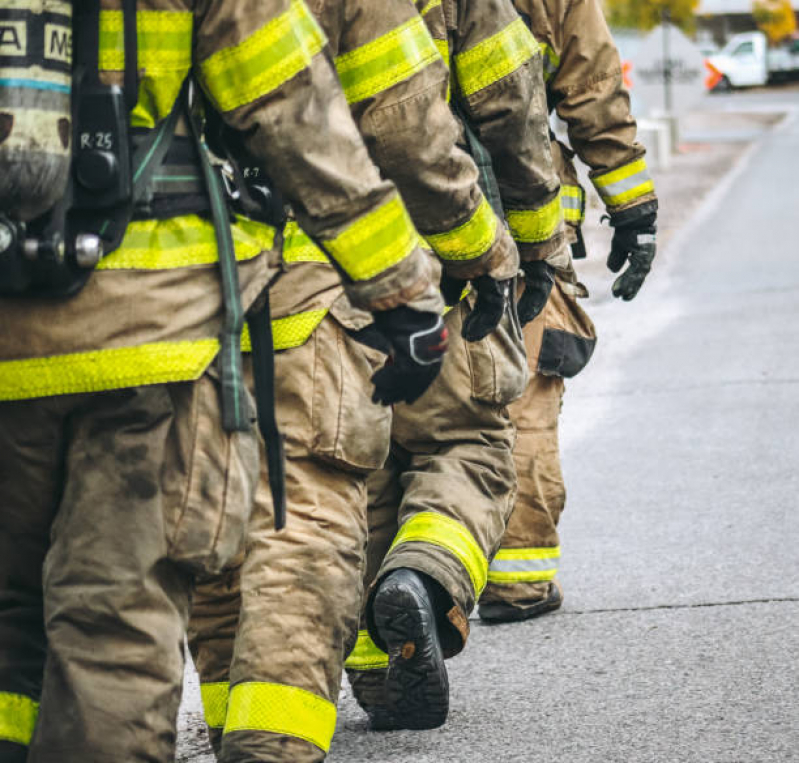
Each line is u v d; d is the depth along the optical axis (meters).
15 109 5.54
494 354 9.27
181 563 6.05
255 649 7.34
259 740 7.19
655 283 32.59
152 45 5.98
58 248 5.68
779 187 53.56
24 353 5.87
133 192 5.91
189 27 6.02
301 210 6.10
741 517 14.59
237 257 6.29
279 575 7.47
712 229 42.28
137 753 5.92
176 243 6.02
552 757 8.82
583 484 16.38
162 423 6.00
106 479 5.95
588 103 11.73
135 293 5.89
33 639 6.38
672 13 84.31
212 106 6.36
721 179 57.56
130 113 6.00
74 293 5.82
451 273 8.19
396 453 9.48
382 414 7.87
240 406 6.08
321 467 7.74
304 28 6.02
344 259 6.11
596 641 11.11
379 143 7.52
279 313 7.73
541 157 9.50
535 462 11.71
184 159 6.14
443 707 8.66
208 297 6.06
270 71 5.93
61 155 5.64
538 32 11.62
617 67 11.75
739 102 116.06
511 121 9.22
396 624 8.39
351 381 7.73
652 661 10.57
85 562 5.95
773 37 139.88
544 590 11.80
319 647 7.39
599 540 14.09
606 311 29.09
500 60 9.10
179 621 6.12
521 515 11.72
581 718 9.49
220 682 8.19
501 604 11.71
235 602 8.06
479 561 8.91
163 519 6.00
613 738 9.09
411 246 6.16
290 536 7.55
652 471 16.73
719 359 23.33
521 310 9.99
